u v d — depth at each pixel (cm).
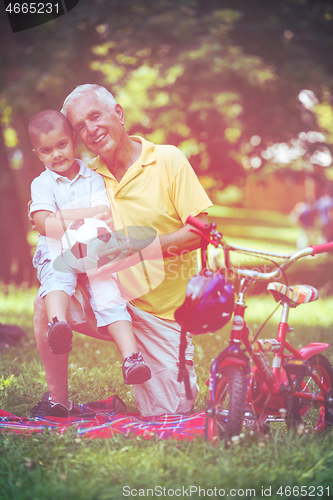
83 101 348
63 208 357
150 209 354
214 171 1309
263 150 1280
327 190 1938
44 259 350
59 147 358
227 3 1155
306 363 310
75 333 675
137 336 360
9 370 484
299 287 326
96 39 1076
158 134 1240
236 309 298
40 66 1023
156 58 1069
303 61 1159
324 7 1255
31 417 359
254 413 303
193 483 243
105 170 367
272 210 4347
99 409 382
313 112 1321
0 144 1215
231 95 1053
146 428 318
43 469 261
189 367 359
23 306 921
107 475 253
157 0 1084
